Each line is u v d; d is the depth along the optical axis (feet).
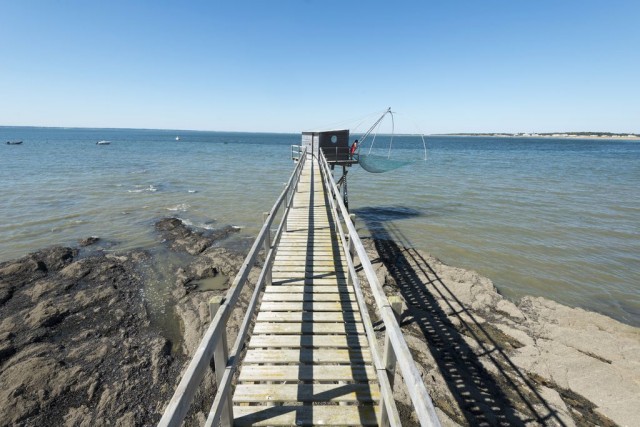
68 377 20.08
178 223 53.06
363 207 66.18
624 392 18.99
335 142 67.87
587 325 25.76
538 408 18.25
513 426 17.25
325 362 12.57
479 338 24.16
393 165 60.64
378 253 40.27
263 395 10.97
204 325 25.58
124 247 42.78
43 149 199.62
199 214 59.88
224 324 8.30
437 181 101.91
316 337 14.02
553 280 34.27
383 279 32.96
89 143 282.56
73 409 18.22
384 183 97.66
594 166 149.59
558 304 29.17
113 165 130.62
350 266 15.79
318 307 16.46
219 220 56.29
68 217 55.88
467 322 26.09
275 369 12.16
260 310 16.14
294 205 38.14
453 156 207.51
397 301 8.48
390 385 8.68
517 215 59.88
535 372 20.76
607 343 23.20
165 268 36.32
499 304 28.50
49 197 70.49
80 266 35.81
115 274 34.47
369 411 10.43
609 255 41.27
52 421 17.54
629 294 31.78
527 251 42.19
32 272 34.68
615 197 77.30
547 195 79.05
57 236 46.55
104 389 19.49
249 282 32.24
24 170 108.47
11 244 43.16
